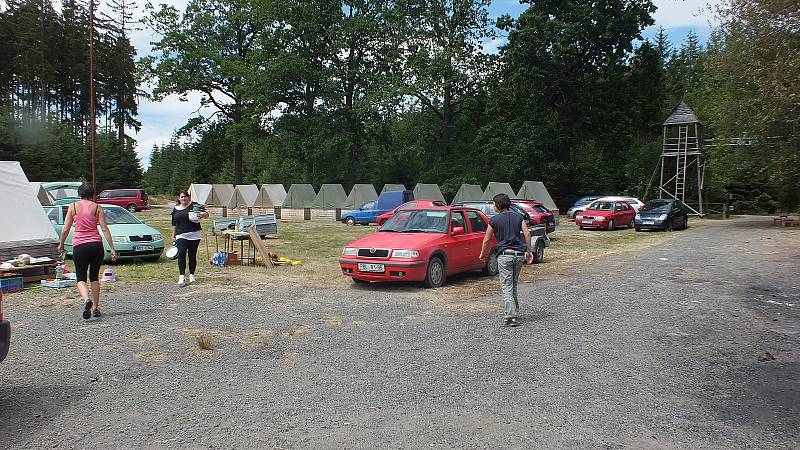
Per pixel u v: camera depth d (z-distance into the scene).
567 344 6.39
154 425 4.11
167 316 7.89
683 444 3.79
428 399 4.66
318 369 5.49
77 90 58.53
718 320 7.53
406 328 7.23
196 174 50.88
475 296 9.58
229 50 46.44
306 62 41.84
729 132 25.36
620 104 41.91
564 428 4.07
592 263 14.01
